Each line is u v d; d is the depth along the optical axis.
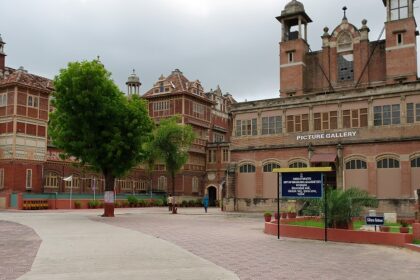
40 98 53.47
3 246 15.78
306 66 54.31
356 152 42.03
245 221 31.27
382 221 18.22
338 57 52.69
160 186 68.56
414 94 39.88
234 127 49.38
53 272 10.90
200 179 70.81
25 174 50.69
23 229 22.30
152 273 10.77
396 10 48.34
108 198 34.22
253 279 10.44
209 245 16.66
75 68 32.06
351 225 19.50
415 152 39.25
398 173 39.91
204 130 73.00
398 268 12.10
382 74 49.66
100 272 10.90
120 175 34.97
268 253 14.73
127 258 13.09
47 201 48.53
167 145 49.00
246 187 47.94
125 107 33.50
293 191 19.58
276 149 46.38
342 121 43.12
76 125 32.50
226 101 83.44
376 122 41.47
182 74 73.62
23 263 12.27
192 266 11.81
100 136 32.88
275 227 20.73
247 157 48.16
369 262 13.10
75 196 51.72
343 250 15.74
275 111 47.03
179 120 67.75
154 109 70.62
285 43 54.31
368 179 41.09
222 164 70.19
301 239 19.17
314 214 20.56
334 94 43.69
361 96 42.28
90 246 15.73
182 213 43.28
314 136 44.31
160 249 15.01
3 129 50.88
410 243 16.55
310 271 11.52
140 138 34.16
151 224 26.66
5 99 51.22
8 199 47.47
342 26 52.56
